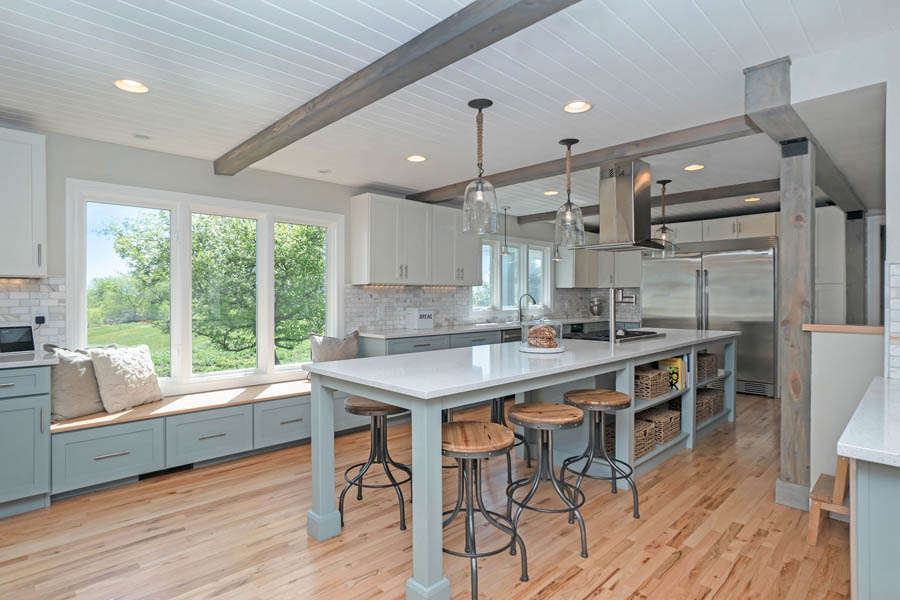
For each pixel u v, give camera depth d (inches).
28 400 107.0
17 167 117.2
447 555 89.4
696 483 123.4
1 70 95.2
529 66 94.4
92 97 108.1
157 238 149.0
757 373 227.1
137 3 72.9
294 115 115.3
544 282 289.0
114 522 102.2
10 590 78.3
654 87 104.3
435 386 76.4
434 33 79.6
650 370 145.5
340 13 76.1
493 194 110.2
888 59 84.1
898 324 87.0
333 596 76.8
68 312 131.0
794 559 87.0
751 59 92.4
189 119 121.3
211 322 160.4
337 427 164.6
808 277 108.5
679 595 76.6
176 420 130.0
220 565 85.7
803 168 110.9
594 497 114.7
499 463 138.5
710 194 201.5
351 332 191.9
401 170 171.2
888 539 47.1
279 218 174.9
